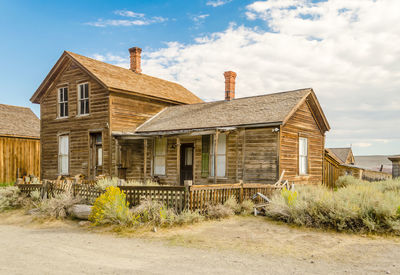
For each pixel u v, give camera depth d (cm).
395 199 912
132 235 818
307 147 1745
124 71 2177
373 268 556
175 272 530
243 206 1082
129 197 1044
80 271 538
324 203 902
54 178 2042
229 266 564
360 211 848
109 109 1778
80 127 1925
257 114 1574
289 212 957
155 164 1891
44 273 528
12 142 2497
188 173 1798
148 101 2041
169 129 1694
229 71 2008
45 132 2117
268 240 750
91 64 1956
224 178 1598
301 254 642
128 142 1855
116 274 521
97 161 1873
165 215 897
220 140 1636
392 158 2995
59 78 2059
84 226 964
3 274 524
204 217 962
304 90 1705
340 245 710
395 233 799
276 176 1449
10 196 1399
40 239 811
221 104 1945
